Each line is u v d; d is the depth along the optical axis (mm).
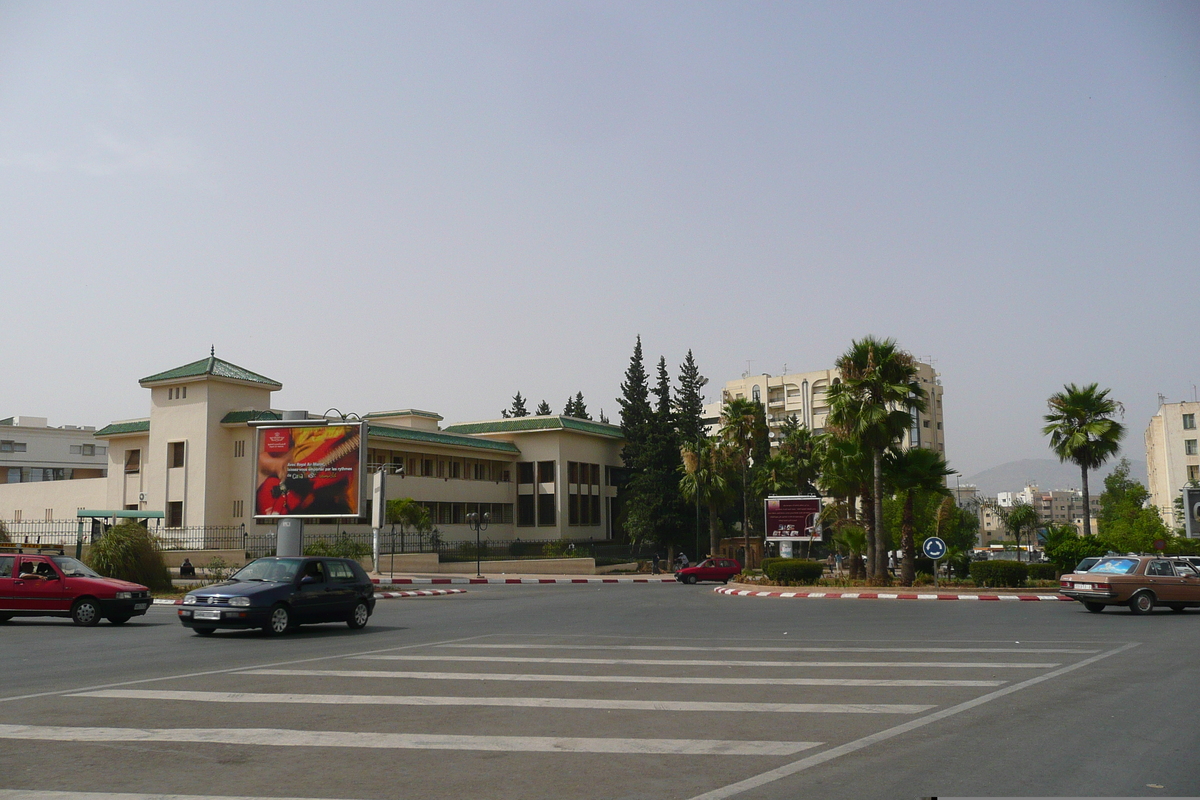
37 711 9180
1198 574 23297
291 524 35281
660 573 60312
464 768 6926
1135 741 7758
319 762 7105
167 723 8578
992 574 30891
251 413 52875
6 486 63000
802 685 10844
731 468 62219
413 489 59156
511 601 30172
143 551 31406
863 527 36656
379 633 18188
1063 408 40219
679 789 6340
